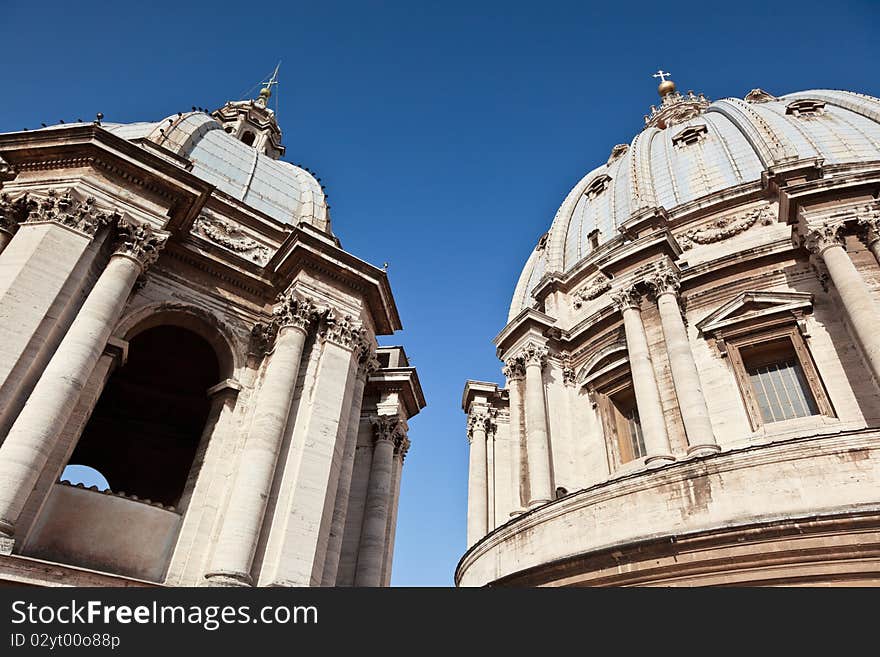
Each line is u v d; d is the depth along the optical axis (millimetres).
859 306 21484
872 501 14477
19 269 16484
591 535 18500
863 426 22094
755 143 41250
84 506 17594
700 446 21469
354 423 23484
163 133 31031
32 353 15789
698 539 15328
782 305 26703
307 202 33406
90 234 18297
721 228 33469
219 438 20859
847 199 25109
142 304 21312
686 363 24375
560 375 32312
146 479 31688
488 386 42094
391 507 32562
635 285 28453
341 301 23266
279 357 21000
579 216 48812
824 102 46625
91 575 14398
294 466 19062
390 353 38031
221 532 17375
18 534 15734
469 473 39031
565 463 28953
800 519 14180
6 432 14789
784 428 23734
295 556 17406
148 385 30875
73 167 19438
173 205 21094
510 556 20953
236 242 26297
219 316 23016
